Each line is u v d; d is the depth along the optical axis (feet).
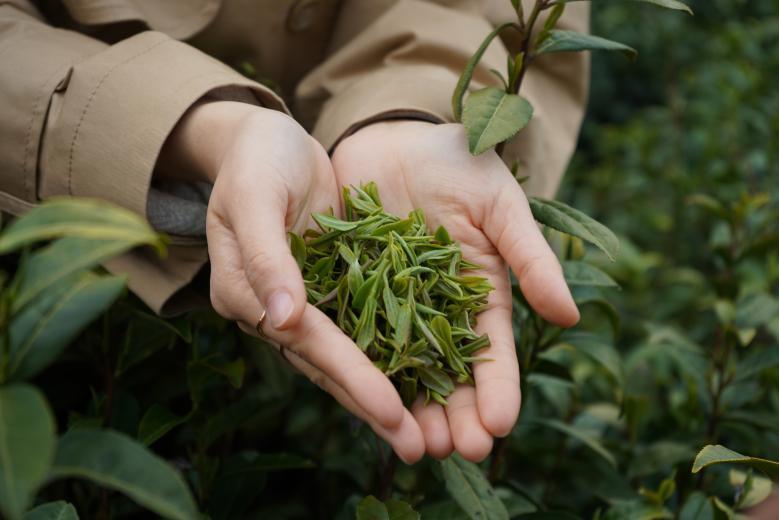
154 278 1.49
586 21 1.93
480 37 1.80
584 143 4.46
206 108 1.47
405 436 1.24
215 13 1.72
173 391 1.65
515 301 1.71
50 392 1.65
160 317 1.48
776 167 2.63
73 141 1.46
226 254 1.34
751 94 2.92
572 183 3.57
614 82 4.54
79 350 1.56
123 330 1.63
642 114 4.09
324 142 1.67
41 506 1.18
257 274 1.24
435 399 1.34
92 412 1.53
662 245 2.88
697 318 2.43
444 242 1.47
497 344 1.40
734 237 1.98
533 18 1.41
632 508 1.55
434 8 1.84
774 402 1.94
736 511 1.52
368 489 1.71
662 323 2.49
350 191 1.57
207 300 1.54
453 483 1.39
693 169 2.95
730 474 1.61
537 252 1.38
